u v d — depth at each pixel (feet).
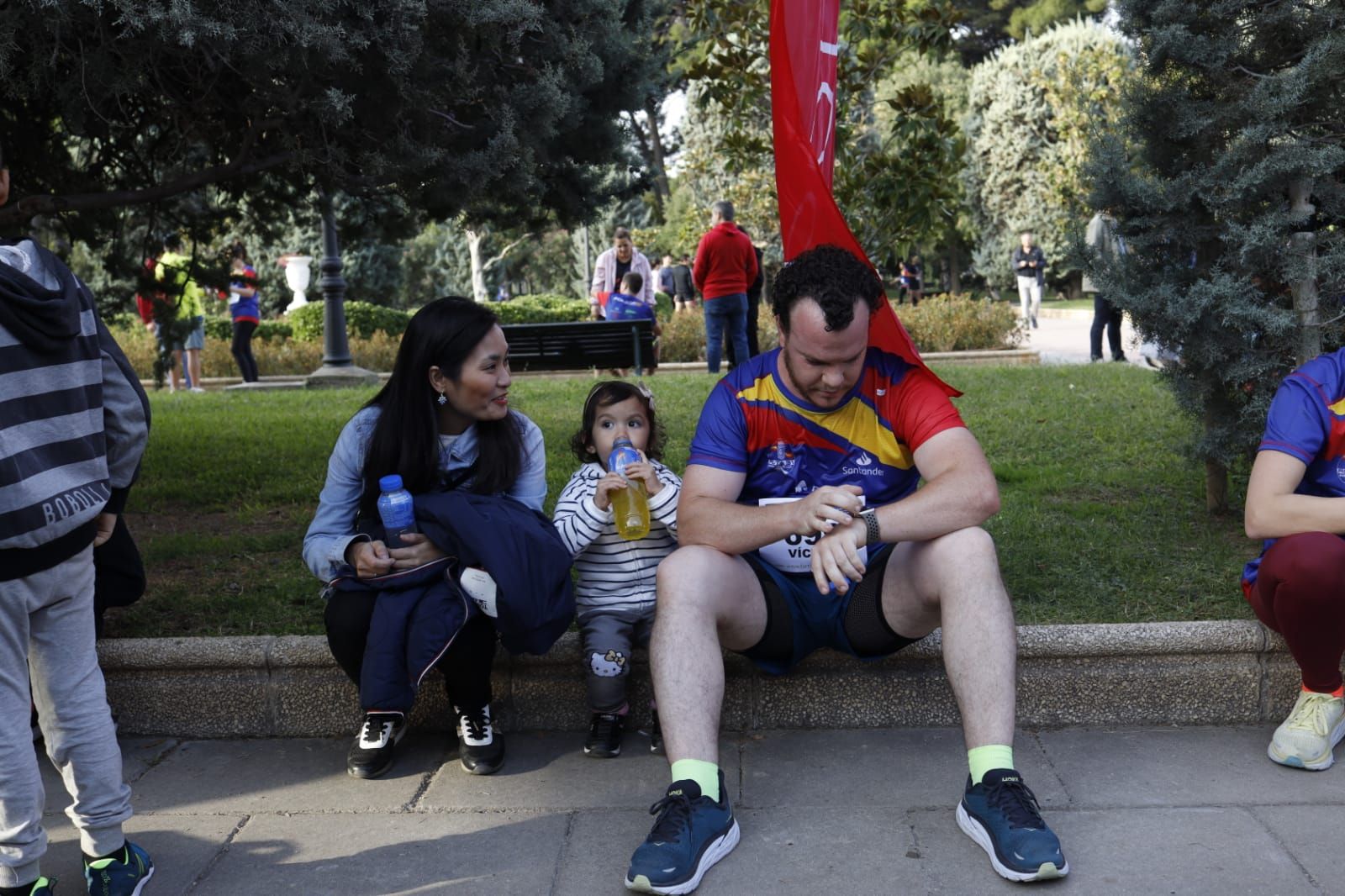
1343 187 13.25
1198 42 13.44
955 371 34.55
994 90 115.96
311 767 11.14
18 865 7.98
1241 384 14.57
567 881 8.89
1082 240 15.07
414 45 13.70
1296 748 10.27
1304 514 9.98
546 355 39.40
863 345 9.30
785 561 10.52
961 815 9.25
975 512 9.44
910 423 10.12
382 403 10.93
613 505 10.89
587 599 11.21
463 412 10.81
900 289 88.89
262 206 21.77
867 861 8.99
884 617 10.15
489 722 10.97
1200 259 14.62
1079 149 86.43
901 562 9.98
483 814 10.05
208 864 9.33
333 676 11.73
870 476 10.37
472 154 15.60
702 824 8.75
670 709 9.17
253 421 29.48
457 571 10.28
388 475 10.64
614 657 10.92
